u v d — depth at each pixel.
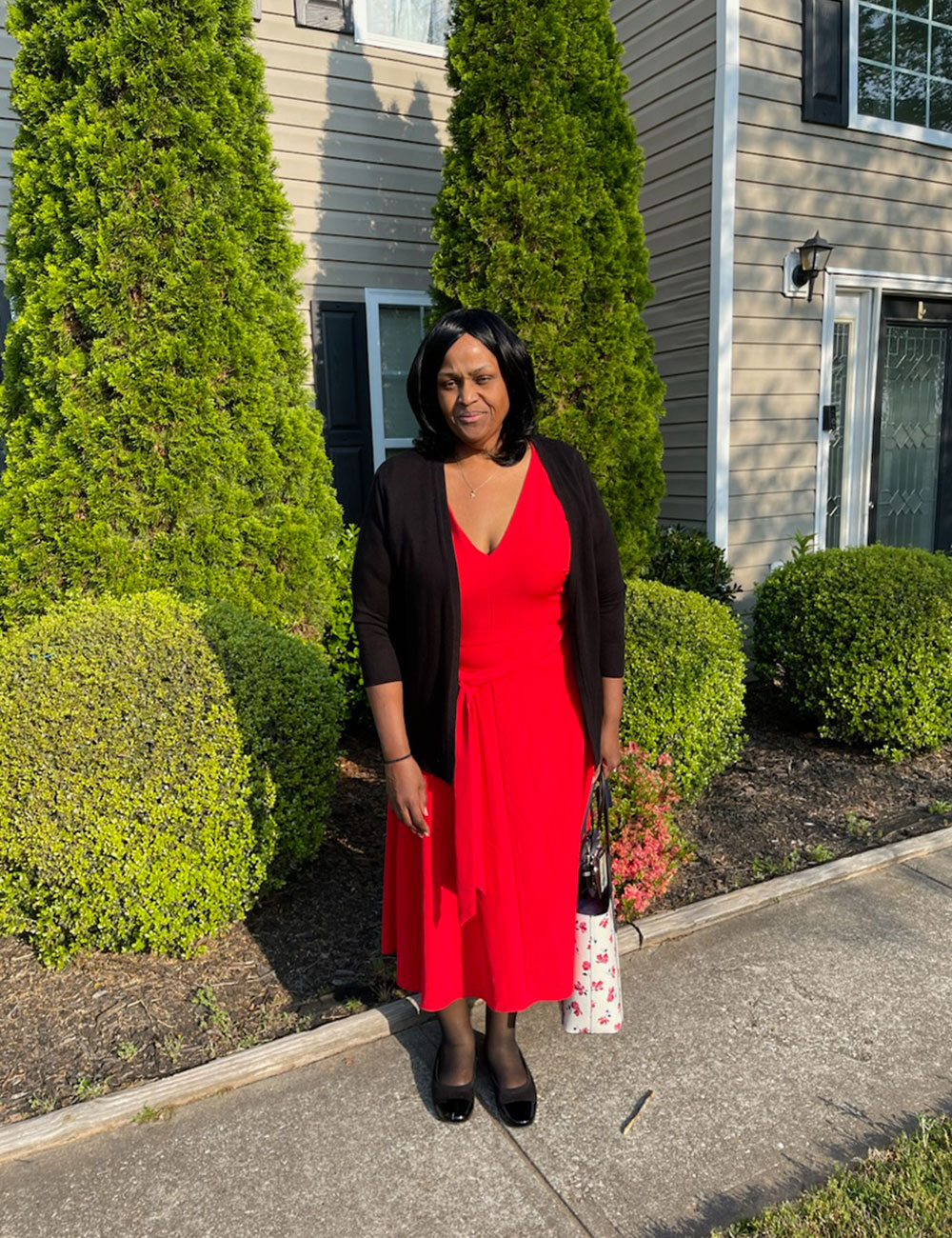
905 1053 2.18
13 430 3.39
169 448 3.37
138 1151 1.94
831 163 5.56
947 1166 1.78
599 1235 1.70
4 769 2.43
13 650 2.67
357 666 4.25
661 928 2.72
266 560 3.61
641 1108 2.03
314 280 5.29
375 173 5.41
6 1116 2.03
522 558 1.77
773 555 5.74
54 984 2.53
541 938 1.95
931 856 3.25
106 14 3.16
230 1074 2.13
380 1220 1.75
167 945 2.59
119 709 2.53
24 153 3.28
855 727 4.21
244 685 2.67
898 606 4.09
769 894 2.93
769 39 5.18
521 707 1.86
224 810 2.56
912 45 5.88
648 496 4.39
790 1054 2.19
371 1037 2.30
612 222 4.17
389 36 5.43
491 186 4.03
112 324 3.21
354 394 5.50
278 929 2.80
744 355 5.40
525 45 3.93
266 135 3.55
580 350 4.15
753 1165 1.86
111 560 3.28
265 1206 1.79
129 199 3.22
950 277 6.24
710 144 5.21
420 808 1.85
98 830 2.44
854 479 6.24
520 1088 2.02
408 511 1.80
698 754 3.61
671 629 3.56
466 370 1.73
